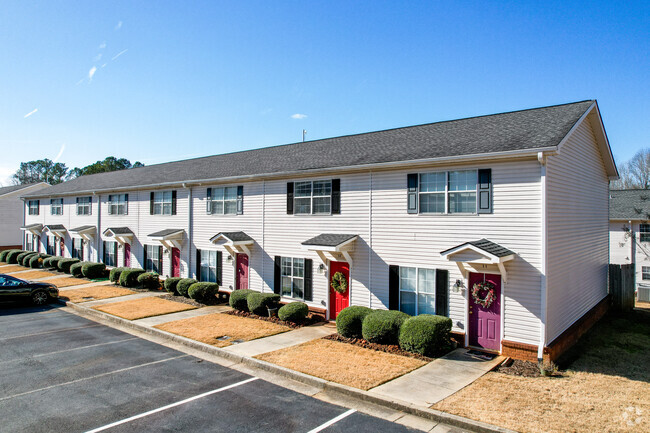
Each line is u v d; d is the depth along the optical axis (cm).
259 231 1811
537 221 1109
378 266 1418
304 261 1628
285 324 1484
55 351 1203
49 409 823
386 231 1402
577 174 1369
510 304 1145
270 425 759
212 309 1750
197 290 1852
